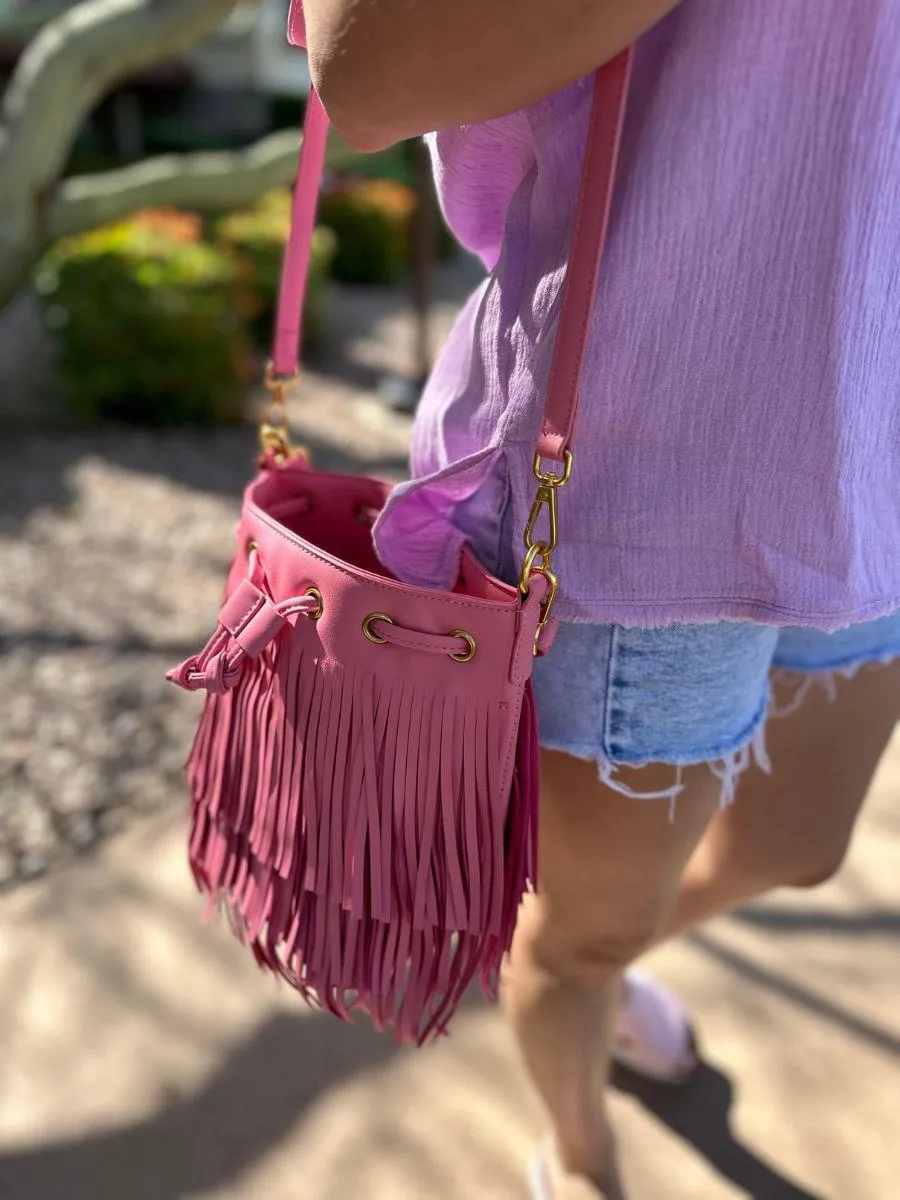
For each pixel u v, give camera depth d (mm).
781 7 599
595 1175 1127
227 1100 1378
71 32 3432
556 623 725
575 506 713
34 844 1870
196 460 4062
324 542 1000
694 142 620
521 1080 1410
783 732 1017
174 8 3320
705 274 643
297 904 812
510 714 721
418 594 712
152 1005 1514
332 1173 1288
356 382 5398
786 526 683
